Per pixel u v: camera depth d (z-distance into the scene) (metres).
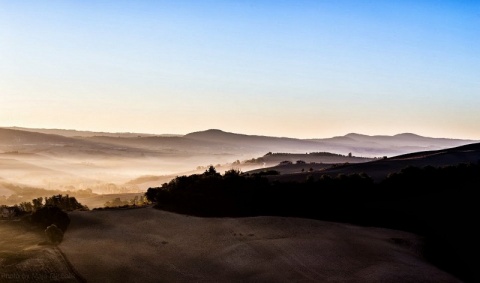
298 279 41.31
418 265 45.19
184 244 50.81
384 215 62.09
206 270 43.56
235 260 45.91
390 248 50.06
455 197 66.38
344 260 45.91
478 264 47.09
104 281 40.12
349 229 56.88
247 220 59.88
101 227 57.31
